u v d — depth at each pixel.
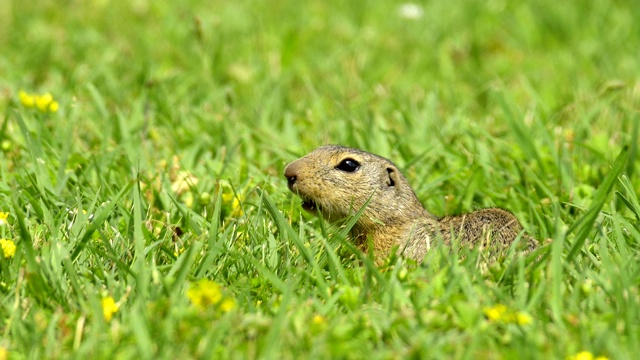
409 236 10.01
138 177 9.55
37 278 8.18
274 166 13.05
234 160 12.91
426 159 13.20
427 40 20.48
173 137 13.75
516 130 13.41
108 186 11.27
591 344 7.46
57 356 7.23
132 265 8.91
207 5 22.48
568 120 15.49
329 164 10.73
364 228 10.84
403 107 15.85
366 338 7.61
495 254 9.64
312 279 8.80
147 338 7.23
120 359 7.15
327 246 8.96
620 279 8.42
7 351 7.40
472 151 13.53
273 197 11.59
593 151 12.98
